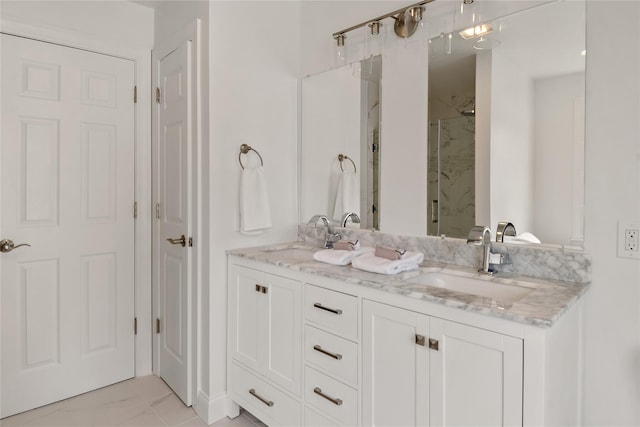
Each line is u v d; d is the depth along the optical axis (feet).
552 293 4.19
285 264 5.78
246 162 7.23
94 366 7.79
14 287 6.87
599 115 4.53
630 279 4.39
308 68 7.88
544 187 4.91
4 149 6.72
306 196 7.96
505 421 3.59
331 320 5.17
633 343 4.39
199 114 6.85
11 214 6.81
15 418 6.79
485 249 5.13
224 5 6.82
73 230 7.47
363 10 6.84
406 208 6.33
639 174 4.32
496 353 3.63
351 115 7.08
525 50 5.02
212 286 6.79
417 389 4.24
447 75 5.76
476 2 5.44
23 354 6.98
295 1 7.99
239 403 6.72
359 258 5.50
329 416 5.23
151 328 8.54
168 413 7.01
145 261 8.42
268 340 6.15
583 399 4.67
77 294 7.55
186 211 7.20
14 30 6.72
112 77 7.86
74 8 7.32
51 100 7.16
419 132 6.12
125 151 8.08
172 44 7.61
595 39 4.53
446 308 3.97
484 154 5.41
